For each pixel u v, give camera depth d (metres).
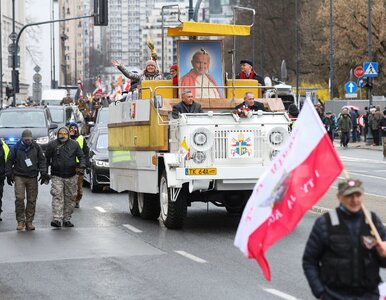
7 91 71.00
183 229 22.62
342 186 9.07
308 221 23.48
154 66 26.52
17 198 23.00
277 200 9.57
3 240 21.14
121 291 14.82
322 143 9.55
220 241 20.41
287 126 21.41
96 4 49.84
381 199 27.75
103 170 32.91
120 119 25.72
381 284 9.96
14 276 16.45
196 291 14.61
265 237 9.56
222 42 24.31
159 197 23.48
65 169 23.39
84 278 16.09
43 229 23.09
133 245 19.95
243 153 21.20
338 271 9.00
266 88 24.25
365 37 89.56
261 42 117.56
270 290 14.54
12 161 23.09
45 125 44.41
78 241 20.75
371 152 59.38
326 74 101.31
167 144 22.27
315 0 105.31
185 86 23.09
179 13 24.66
